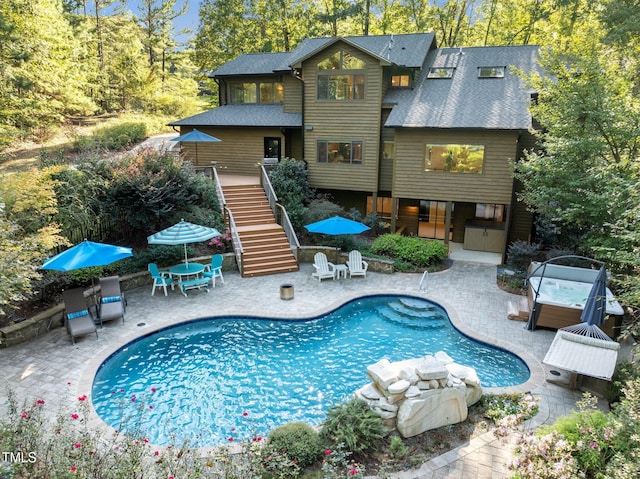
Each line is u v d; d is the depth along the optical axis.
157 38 43.50
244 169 24.73
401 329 12.73
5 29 20.86
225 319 13.21
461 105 19.30
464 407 8.17
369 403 7.93
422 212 23.12
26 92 23.42
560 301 12.16
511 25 31.94
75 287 13.58
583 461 6.08
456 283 16.14
